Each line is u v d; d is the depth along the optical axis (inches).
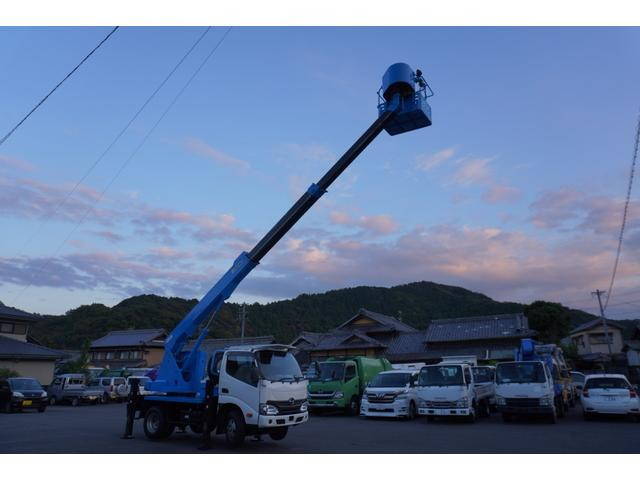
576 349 1775.3
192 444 433.4
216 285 471.2
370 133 491.2
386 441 456.1
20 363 1259.2
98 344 2054.6
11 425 627.8
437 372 662.5
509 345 1457.9
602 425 591.8
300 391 422.3
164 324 2524.6
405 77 506.0
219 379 416.5
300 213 471.2
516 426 588.4
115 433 526.0
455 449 403.5
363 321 1784.0
